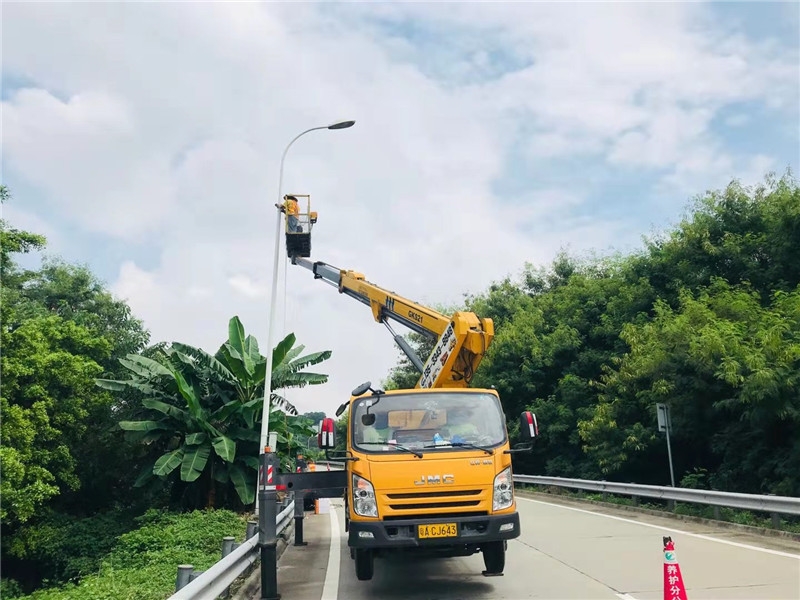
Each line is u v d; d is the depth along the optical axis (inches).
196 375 829.2
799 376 514.3
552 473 1011.3
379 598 314.3
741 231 755.4
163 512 795.4
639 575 334.6
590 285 1091.9
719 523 505.0
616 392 818.8
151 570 441.1
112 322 1176.2
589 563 372.8
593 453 829.8
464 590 320.2
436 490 293.7
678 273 825.5
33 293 1167.0
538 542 455.2
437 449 306.0
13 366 764.0
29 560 871.7
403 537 287.7
